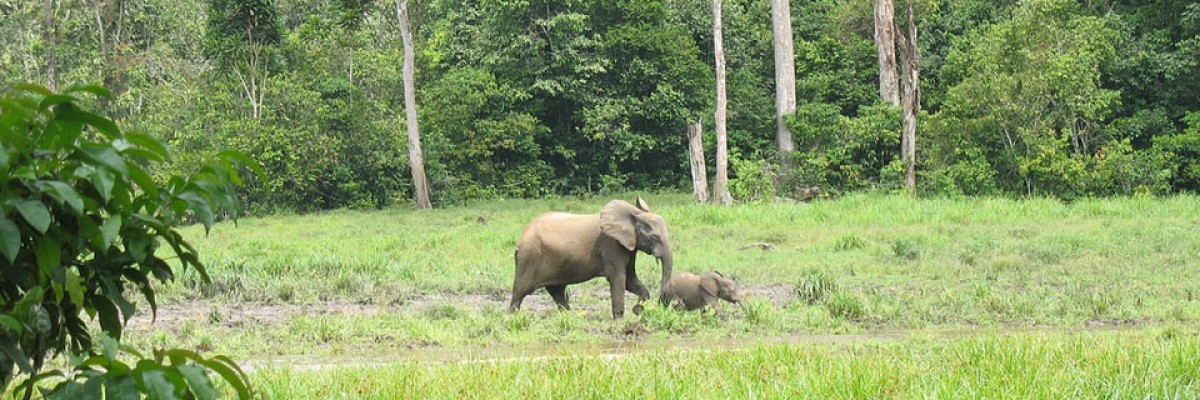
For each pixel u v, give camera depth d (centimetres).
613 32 3906
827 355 854
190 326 1173
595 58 3931
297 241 2403
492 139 3966
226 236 2614
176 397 349
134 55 4094
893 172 3347
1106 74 3641
